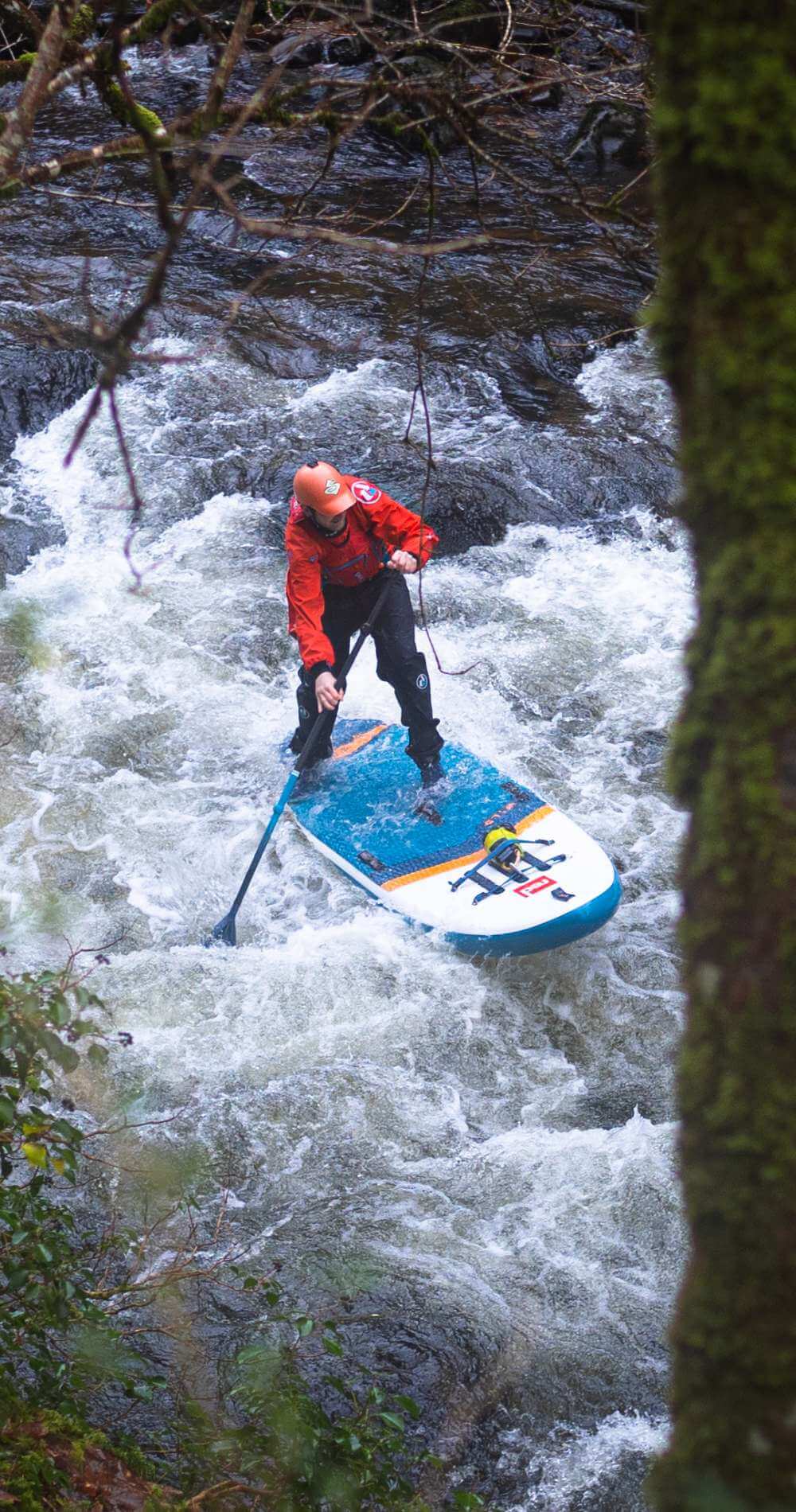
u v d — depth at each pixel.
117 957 7.14
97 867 7.84
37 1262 3.65
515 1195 5.91
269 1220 5.69
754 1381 1.48
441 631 10.02
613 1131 6.28
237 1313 5.15
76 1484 3.60
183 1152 5.82
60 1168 3.64
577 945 7.43
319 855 8.02
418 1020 6.88
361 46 15.09
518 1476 4.76
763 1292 1.47
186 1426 4.42
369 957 7.23
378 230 14.73
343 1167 6.01
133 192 15.49
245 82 16.62
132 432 11.89
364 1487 3.71
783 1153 1.46
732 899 1.49
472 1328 5.23
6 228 14.64
